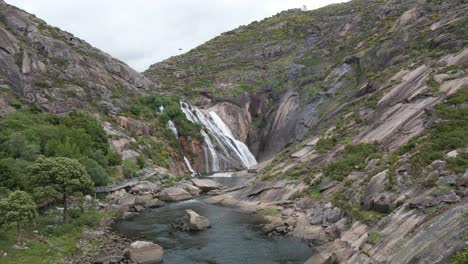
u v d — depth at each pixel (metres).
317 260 28.14
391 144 45.47
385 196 32.00
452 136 34.69
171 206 53.12
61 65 83.44
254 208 49.06
